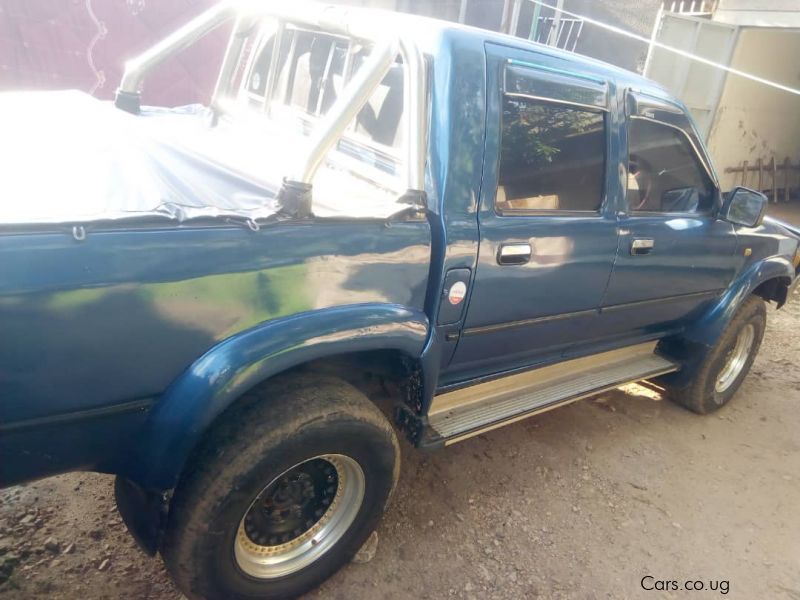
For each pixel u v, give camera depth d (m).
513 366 2.99
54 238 1.46
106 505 2.64
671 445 3.77
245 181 2.18
